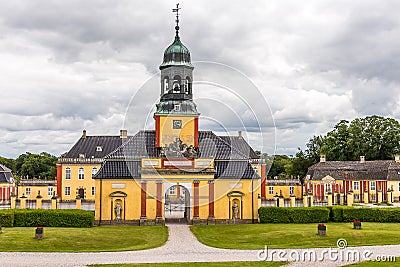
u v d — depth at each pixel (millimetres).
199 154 55312
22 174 123062
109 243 43219
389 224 55375
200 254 36875
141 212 57406
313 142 116062
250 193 59469
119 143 93438
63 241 42406
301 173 111062
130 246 42156
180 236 48156
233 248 40000
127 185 58125
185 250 39156
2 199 87500
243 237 46438
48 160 125500
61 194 89438
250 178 59188
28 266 31469
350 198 68250
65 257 35031
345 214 59469
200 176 55000
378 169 91875
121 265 31984
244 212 59094
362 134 105500
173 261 33625
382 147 104312
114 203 57906
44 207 71938
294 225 55000
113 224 57469
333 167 95812
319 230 45188
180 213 69938
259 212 59156
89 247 41156
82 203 81125
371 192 90875
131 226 55969
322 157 101062
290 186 93062
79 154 90875
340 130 108500
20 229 49469
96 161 90062
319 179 93562
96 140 94125
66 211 55156
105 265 32000
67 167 89938
